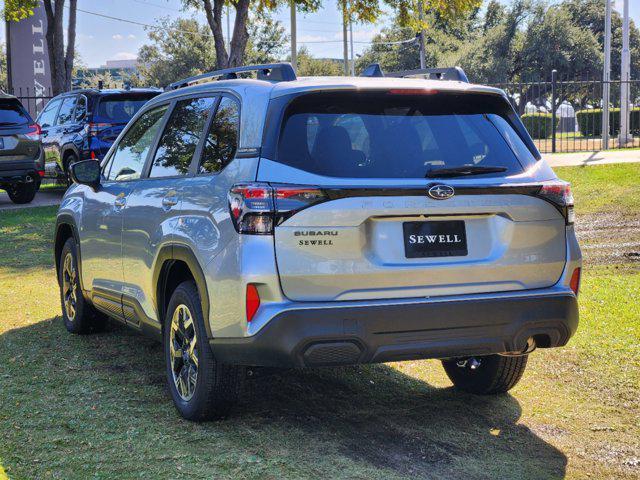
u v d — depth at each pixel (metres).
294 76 4.34
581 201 14.29
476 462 4.02
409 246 3.94
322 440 4.28
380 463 3.98
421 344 3.95
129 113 16.38
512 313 4.07
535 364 5.66
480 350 4.07
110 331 6.67
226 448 4.15
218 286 4.04
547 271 4.21
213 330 4.11
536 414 4.73
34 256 10.51
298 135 3.96
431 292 3.98
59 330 6.72
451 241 4.02
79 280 6.24
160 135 5.23
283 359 3.83
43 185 20.52
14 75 27.92
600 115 39.38
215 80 4.96
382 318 3.85
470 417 4.68
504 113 4.39
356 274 3.86
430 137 4.12
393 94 4.15
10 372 5.52
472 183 4.02
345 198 3.84
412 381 5.36
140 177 5.32
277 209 3.80
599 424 4.58
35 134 15.66
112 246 5.50
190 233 4.33
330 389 5.16
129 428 4.43
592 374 5.42
